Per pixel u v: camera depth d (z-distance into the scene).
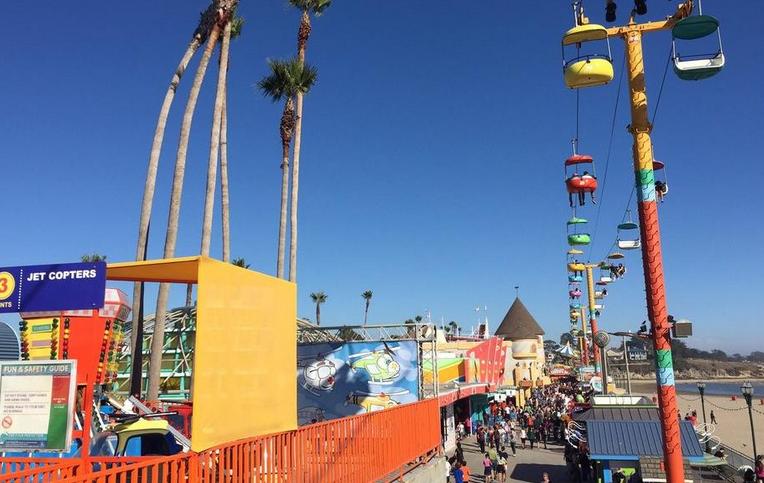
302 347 22.47
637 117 11.03
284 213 25.67
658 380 10.61
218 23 18.45
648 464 18.31
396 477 12.28
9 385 6.14
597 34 10.48
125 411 10.14
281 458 7.97
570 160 13.21
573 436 23.19
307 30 26.66
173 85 17.53
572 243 25.62
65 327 8.32
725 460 20.88
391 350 21.77
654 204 10.89
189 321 31.12
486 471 22.38
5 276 6.69
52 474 6.02
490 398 44.31
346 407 21.61
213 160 19.20
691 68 9.32
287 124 26.38
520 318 72.31
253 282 7.80
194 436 6.23
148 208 16.45
